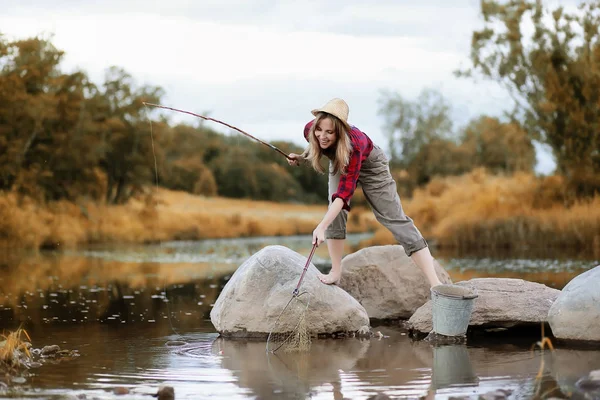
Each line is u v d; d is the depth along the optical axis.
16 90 23.27
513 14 21.78
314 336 6.75
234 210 35.19
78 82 25.06
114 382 5.01
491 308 6.69
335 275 6.93
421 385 4.89
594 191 20.91
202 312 8.47
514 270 12.45
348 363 5.63
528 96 22.05
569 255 15.90
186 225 28.42
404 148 35.12
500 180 24.84
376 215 6.80
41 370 5.37
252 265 6.96
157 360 5.76
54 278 12.48
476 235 19.69
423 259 6.75
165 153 32.53
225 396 4.65
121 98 27.55
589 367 5.25
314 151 6.32
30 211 22.50
